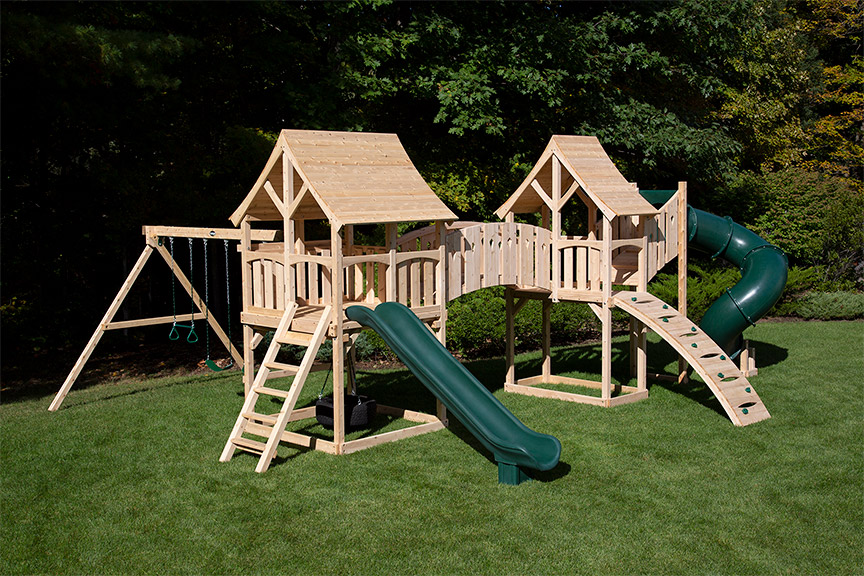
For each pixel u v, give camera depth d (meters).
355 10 16.66
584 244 10.62
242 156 14.45
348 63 17.06
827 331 16.02
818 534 5.94
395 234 8.73
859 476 7.23
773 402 10.18
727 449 8.12
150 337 16.42
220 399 10.70
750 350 12.23
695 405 10.21
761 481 7.12
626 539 5.86
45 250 14.38
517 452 6.93
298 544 5.83
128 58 11.23
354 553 5.65
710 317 11.91
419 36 17.36
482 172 18.89
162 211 14.33
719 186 22.36
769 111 24.06
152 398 10.84
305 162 8.34
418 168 18.22
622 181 10.97
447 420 9.41
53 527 6.21
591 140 11.37
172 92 14.16
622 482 7.11
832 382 11.39
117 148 14.64
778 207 21.12
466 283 10.04
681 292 11.84
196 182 14.88
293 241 8.63
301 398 10.80
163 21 14.33
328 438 8.84
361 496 6.81
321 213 9.60
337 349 8.12
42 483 7.27
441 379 7.98
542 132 19.77
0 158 13.35
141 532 6.10
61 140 13.87
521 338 15.13
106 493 6.98
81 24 11.85
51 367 13.63
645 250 10.97
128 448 8.39
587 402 10.38
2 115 12.79
